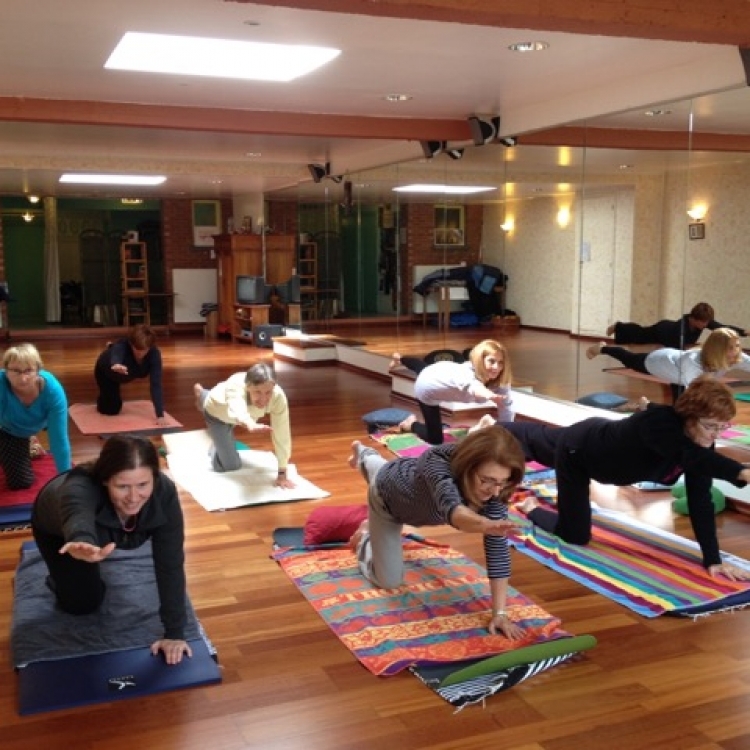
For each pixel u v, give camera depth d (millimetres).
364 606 3053
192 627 2855
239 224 12617
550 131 5750
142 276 13094
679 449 3080
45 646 2691
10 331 12383
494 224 6574
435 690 2510
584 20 2959
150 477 2326
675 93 4523
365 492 4574
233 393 4559
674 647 2812
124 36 3857
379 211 8391
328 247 9672
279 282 11492
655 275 4957
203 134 7238
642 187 5023
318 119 6047
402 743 2258
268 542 3797
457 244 7074
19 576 3246
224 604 3139
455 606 3055
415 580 3285
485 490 2631
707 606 3068
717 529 3977
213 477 4754
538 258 6094
